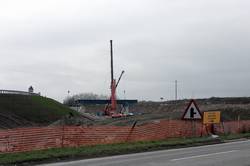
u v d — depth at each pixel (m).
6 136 20.69
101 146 23.05
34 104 105.88
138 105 127.50
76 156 19.39
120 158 18.92
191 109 27.78
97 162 17.45
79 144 23.77
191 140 27.27
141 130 27.86
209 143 27.27
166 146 24.52
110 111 78.94
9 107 98.56
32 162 17.59
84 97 168.25
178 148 23.92
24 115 97.69
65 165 16.69
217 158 18.38
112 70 78.50
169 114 59.69
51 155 18.78
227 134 34.44
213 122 32.00
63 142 23.05
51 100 116.19
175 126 30.91
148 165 16.22
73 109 120.44
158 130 29.23
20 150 20.89
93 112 127.19
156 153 21.05
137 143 25.00
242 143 27.39
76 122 59.00
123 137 26.48
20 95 107.75
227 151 21.64
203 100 107.50
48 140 22.39
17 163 17.17
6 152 19.95
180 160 17.77
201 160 17.67
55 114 104.94
